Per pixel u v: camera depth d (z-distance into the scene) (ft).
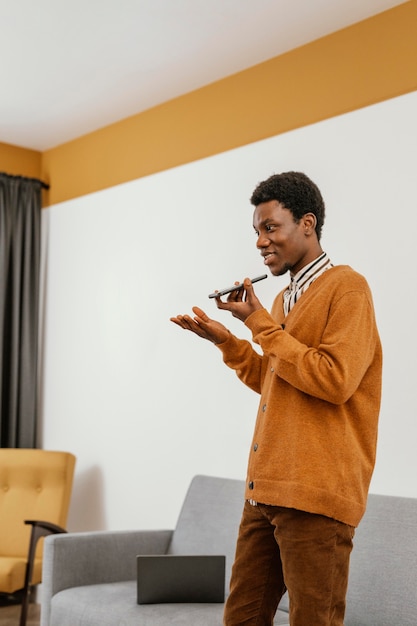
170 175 14.39
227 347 7.05
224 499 11.37
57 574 10.66
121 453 14.83
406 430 10.32
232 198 13.16
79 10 11.42
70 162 16.85
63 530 13.23
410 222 10.52
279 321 6.69
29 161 17.51
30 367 16.67
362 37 11.38
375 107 11.09
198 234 13.71
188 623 8.91
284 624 8.90
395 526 9.16
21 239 16.96
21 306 16.85
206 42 12.28
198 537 11.32
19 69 13.42
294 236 6.43
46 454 14.70
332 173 11.57
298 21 11.51
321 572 5.82
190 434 13.50
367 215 11.04
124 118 15.56
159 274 14.42
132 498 14.48
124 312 15.07
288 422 6.03
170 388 13.97
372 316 6.13
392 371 10.54
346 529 5.93
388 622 8.64
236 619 6.33
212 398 13.19
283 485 5.89
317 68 11.98
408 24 10.82
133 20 11.64
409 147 10.63
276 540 6.16
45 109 15.20
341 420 6.00
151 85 13.96
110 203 15.69
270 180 6.55
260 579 6.31
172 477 13.74
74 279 16.40
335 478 5.85
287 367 5.92
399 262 10.60
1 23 11.85
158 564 9.80
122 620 9.29
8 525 14.43
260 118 12.81
